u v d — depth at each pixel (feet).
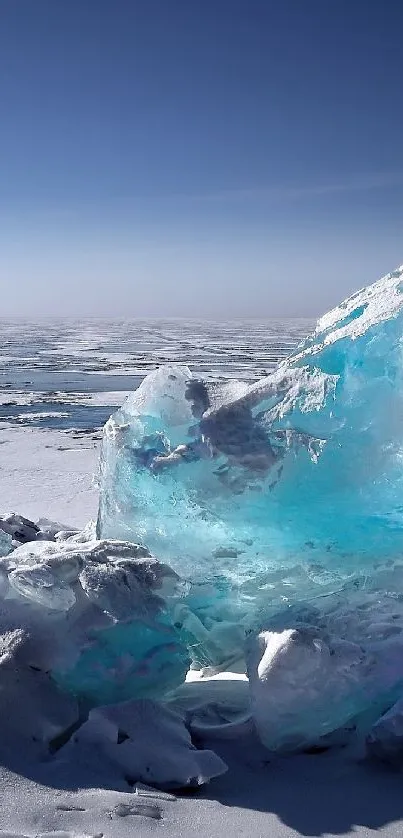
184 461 12.46
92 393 93.50
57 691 10.07
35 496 38.29
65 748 9.28
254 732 10.02
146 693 10.24
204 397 13.33
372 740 9.16
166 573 10.82
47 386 102.37
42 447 55.16
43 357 163.94
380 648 10.06
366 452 12.05
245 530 12.10
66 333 313.94
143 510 12.78
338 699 9.61
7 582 10.65
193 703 11.10
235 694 11.34
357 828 7.93
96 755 9.13
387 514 11.96
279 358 156.56
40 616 10.41
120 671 9.96
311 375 12.57
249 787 8.89
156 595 10.66
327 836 7.79
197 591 12.11
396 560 11.44
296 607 10.81
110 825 7.81
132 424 13.41
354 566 11.55
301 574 11.78
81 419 71.10
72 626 10.20
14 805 8.02
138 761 9.01
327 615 10.63
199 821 8.04
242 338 267.39
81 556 10.65
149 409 13.43
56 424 67.77
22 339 254.06
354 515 11.89
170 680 10.30
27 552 11.69
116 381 109.40
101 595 10.07
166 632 10.38
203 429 12.46
